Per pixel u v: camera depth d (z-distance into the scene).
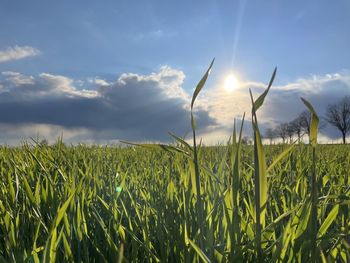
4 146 5.88
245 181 2.85
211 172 1.53
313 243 1.36
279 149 5.18
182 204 2.03
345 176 3.33
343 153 5.68
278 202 2.54
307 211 1.44
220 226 1.55
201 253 1.22
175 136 1.42
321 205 1.81
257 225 1.30
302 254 1.41
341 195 1.58
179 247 1.62
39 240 1.97
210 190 1.91
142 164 4.71
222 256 1.39
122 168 4.59
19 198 2.73
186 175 2.37
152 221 2.04
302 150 4.28
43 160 3.81
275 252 1.37
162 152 6.01
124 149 8.20
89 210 2.32
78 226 1.78
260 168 1.26
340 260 1.60
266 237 1.55
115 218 1.98
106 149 7.60
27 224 2.17
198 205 1.41
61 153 4.89
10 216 2.15
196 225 1.74
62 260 1.76
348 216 1.91
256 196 1.28
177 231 1.74
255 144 1.25
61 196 2.43
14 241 1.74
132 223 2.08
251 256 1.53
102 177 3.52
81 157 4.91
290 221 1.43
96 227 2.04
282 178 3.26
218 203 1.55
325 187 2.74
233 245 1.37
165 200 2.22
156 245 1.84
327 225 1.52
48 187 2.57
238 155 1.39
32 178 3.03
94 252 1.85
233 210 1.37
